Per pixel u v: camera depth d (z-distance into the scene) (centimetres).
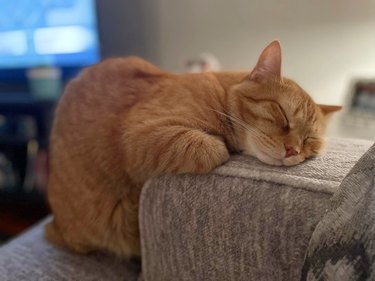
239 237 61
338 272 46
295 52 188
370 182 50
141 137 80
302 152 75
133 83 96
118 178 87
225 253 63
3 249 92
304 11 182
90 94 97
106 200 88
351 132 167
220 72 101
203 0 196
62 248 92
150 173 78
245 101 89
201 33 202
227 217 62
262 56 89
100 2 181
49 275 80
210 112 86
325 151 76
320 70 187
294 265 56
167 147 76
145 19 197
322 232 51
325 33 181
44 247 92
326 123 95
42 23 201
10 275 79
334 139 86
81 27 194
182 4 200
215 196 63
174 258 69
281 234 57
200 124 84
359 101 171
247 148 83
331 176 60
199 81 92
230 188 63
